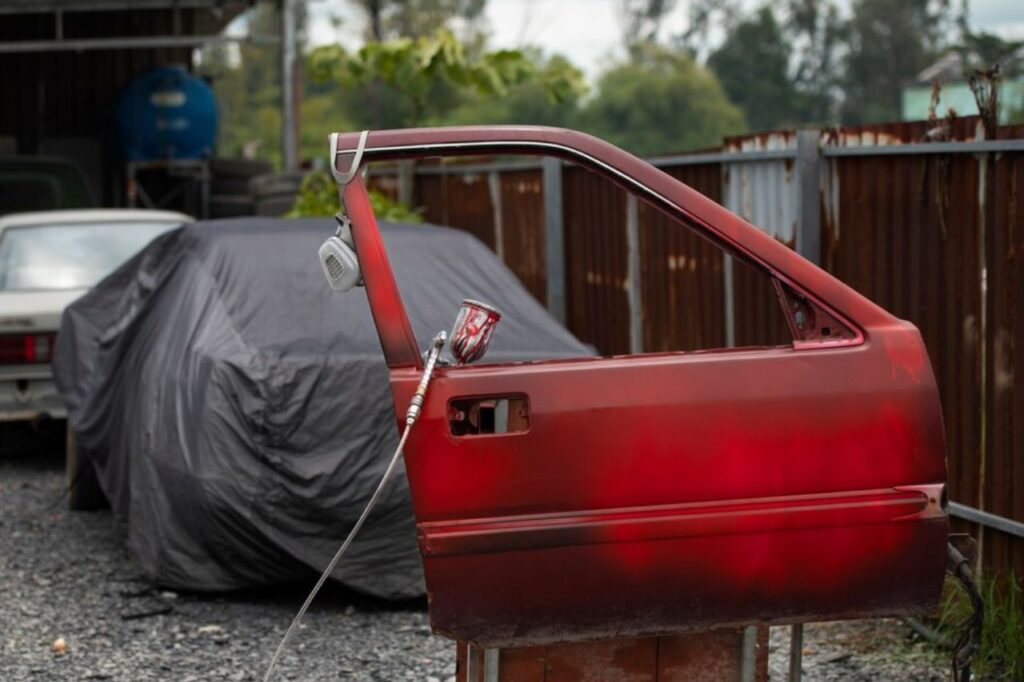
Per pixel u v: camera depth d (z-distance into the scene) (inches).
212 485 214.1
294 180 538.6
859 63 2453.2
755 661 137.9
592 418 131.5
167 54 837.8
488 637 130.7
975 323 201.2
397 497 216.4
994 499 198.7
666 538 131.2
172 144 775.7
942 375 209.3
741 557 132.2
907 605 134.2
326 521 216.4
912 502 133.2
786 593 132.9
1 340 330.6
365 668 196.9
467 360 137.0
